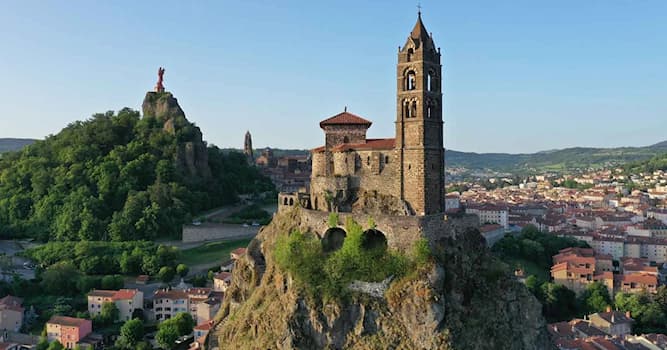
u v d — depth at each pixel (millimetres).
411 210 122812
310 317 111688
